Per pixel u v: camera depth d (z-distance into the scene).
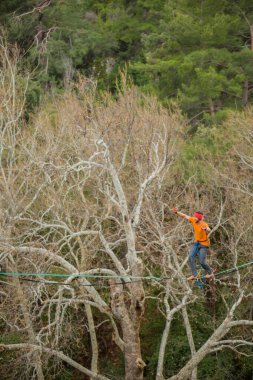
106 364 51.59
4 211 34.72
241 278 42.97
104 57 80.06
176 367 48.97
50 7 69.50
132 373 35.12
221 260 48.47
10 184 33.34
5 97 36.53
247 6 58.94
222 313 47.94
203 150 47.66
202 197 46.09
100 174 35.16
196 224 29.73
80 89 38.00
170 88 60.88
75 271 33.44
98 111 37.72
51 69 68.62
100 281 44.78
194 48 61.31
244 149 45.78
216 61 57.09
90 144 35.66
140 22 85.25
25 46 67.75
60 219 37.00
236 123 47.44
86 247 38.12
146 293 49.75
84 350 50.09
